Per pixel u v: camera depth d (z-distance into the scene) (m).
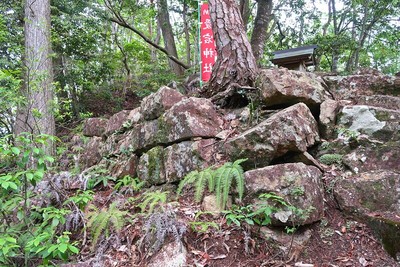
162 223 2.67
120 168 4.14
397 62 17.31
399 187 2.64
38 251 2.41
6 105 3.94
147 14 11.27
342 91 3.93
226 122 3.86
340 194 2.76
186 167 3.42
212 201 2.89
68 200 3.13
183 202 3.10
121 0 9.94
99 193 3.81
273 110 3.71
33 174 2.68
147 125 4.05
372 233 2.47
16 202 3.05
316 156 3.29
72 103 8.68
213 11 4.62
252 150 3.06
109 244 2.80
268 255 2.44
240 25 4.57
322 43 11.55
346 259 2.35
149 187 3.71
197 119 3.58
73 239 2.99
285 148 2.99
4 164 3.02
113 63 9.83
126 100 10.23
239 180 2.66
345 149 3.16
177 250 2.45
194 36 14.52
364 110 3.25
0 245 2.31
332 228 2.60
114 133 4.73
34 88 4.77
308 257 2.40
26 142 2.82
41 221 3.21
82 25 8.64
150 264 2.47
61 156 5.45
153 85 9.64
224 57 4.45
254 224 2.61
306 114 3.31
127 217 3.04
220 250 2.50
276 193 2.60
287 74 3.64
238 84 4.14
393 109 3.37
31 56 5.71
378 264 2.27
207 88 4.58
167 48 11.73
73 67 8.76
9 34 7.15
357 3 12.64
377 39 14.18
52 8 7.89
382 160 2.92
